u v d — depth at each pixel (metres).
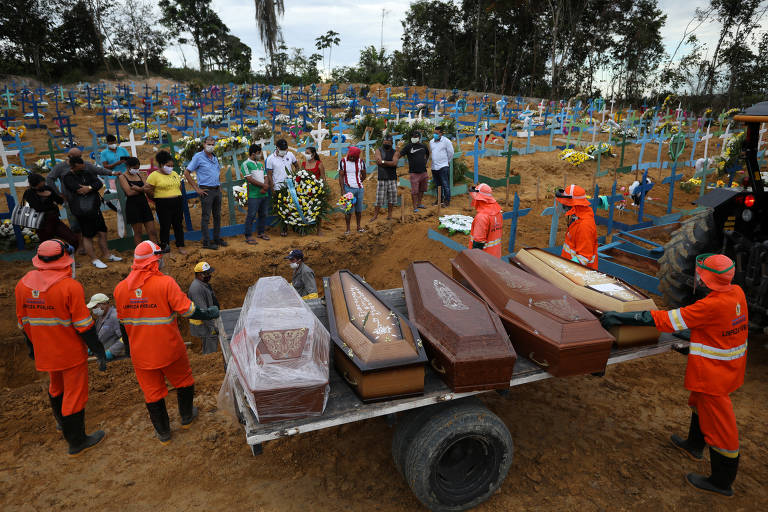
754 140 4.99
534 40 52.19
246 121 21.80
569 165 16.61
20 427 4.72
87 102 30.20
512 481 3.82
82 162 7.35
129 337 4.01
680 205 12.61
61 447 4.41
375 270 9.53
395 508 3.58
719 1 42.25
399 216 10.98
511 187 13.96
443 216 10.52
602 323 3.71
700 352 3.51
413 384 3.13
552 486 3.77
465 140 20.27
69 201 7.43
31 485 3.91
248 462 4.12
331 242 9.52
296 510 3.58
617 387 5.14
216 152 11.84
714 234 5.61
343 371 3.33
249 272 8.54
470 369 3.11
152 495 3.77
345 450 4.25
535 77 55.09
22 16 47.34
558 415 4.66
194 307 4.11
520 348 3.62
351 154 9.47
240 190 11.18
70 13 52.38
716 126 25.88
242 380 3.07
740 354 3.43
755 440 4.21
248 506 3.62
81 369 4.15
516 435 4.37
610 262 7.64
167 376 4.32
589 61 53.12
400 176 14.09
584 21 50.75
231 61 68.56
